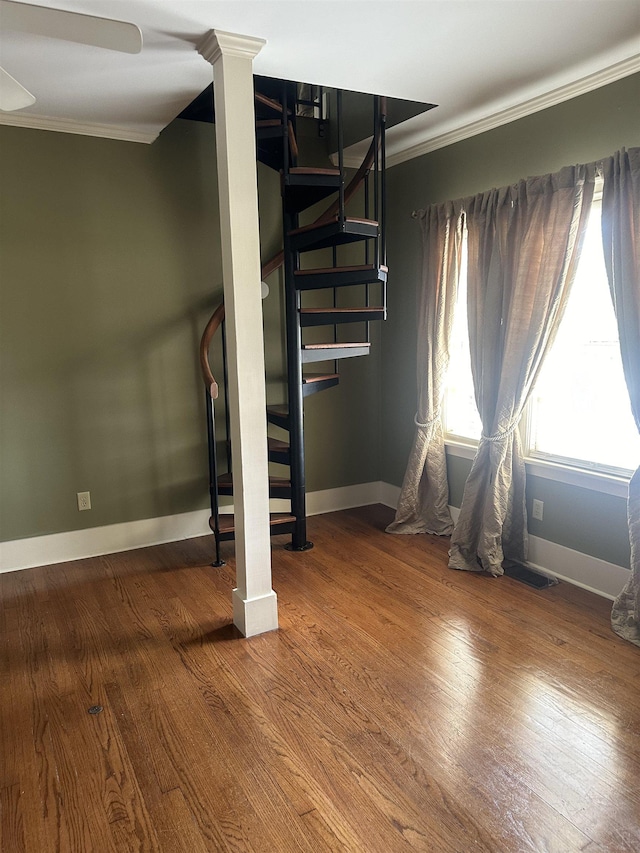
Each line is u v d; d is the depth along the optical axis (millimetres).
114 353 3664
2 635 2811
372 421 4637
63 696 2350
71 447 3619
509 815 1759
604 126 2809
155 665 2545
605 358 3020
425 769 1940
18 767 1987
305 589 3225
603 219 2744
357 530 4141
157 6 2068
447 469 4062
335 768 1951
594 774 1916
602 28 2316
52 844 1700
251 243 2471
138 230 3631
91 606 3084
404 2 2078
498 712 2213
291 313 3543
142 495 3855
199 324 3869
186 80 2750
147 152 3596
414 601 3074
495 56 2568
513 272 3205
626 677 2412
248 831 1723
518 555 3484
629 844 1660
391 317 4414
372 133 3627
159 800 1841
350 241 3324
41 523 3596
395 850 1649
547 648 2623
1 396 3408
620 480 2949
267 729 2141
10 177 3287
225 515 3764
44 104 3064
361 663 2531
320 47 2441
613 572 3037
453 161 3701
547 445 3365
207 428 3844
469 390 3889
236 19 2176
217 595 3191
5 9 1622
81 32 1772
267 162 3547
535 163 3176
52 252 3432
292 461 3689
